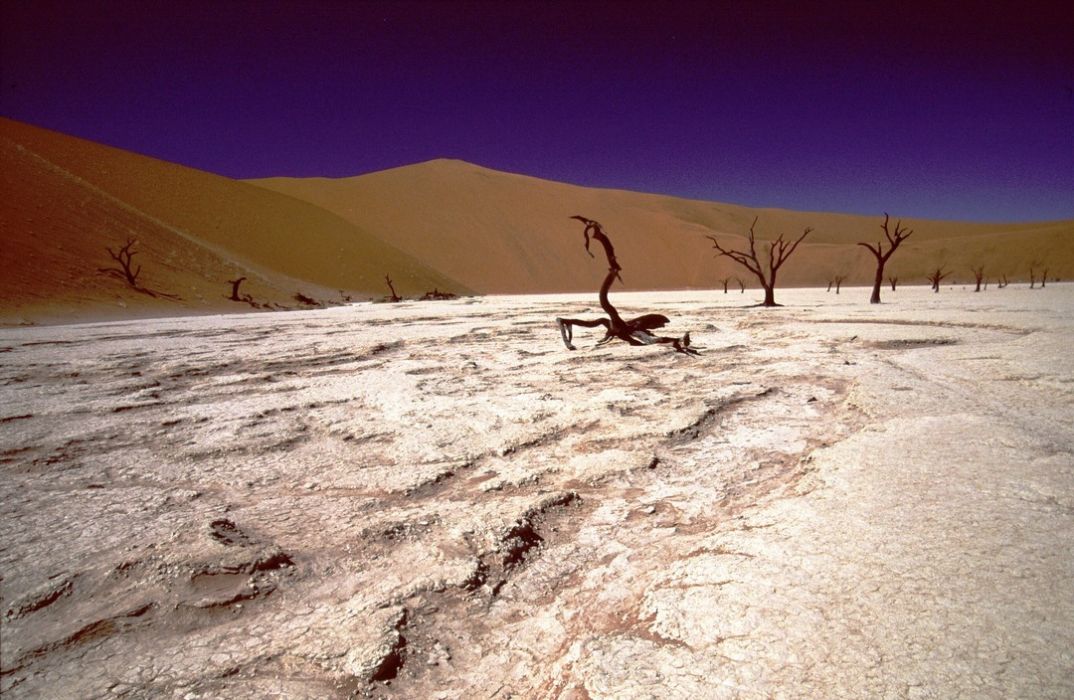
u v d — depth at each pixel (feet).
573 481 15.65
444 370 33.32
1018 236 368.27
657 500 14.23
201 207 231.30
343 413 23.35
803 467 14.78
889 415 18.76
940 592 8.09
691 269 369.71
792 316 65.67
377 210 363.35
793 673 6.79
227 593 10.13
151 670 8.23
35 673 8.20
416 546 11.94
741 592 8.63
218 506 14.16
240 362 39.09
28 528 12.86
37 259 121.80
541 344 44.86
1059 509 10.63
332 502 14.39
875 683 6.48
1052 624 7.25
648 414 21.54
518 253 354.74
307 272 224.94
